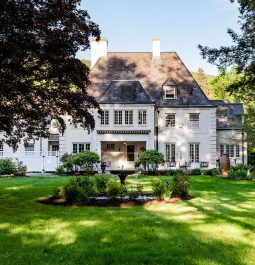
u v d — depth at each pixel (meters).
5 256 7.69
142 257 7.59
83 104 16.48
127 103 39.88
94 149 39.88
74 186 15.11
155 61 45.84
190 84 43.72
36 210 13.18
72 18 14.90
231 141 42.03
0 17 12.90
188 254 7.78
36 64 14.62
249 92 26.09
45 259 7.50
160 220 11.22
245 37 23.58
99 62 45.66
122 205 14.27
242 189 20.53
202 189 20.53
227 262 7.22
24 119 16.52
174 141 41.81
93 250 8.11
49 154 40.53
